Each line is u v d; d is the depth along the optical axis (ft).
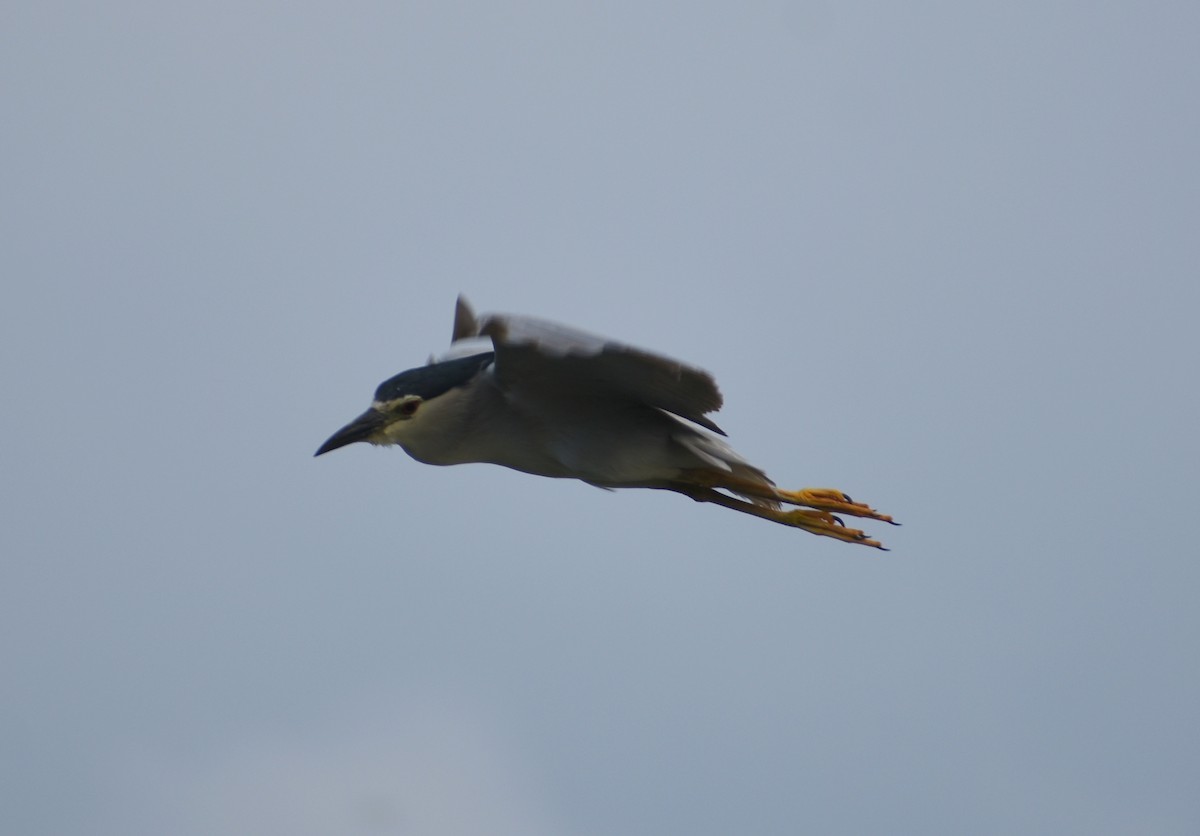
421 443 45.21
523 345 38.73
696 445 44.01
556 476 45.83
